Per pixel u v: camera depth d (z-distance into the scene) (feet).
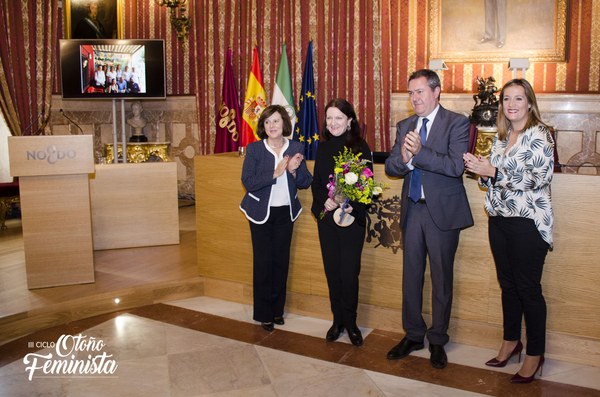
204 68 25.40
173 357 10.97
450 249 10.22
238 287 14.16
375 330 12.31
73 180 13.76
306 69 21.40
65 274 13.93
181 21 25.03
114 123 23.90
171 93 26.61
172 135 27.07
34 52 24.98
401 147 10.38
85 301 13.08
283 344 11.59
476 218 11.09
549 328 10.75
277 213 11.94
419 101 9.98
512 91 9.29
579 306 10.45
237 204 13.84
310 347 11.43
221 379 10.03
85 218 13.94
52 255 13.78
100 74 23.49
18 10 24.70
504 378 9.99
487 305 11.23
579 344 10.53
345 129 10.91
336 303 11.60
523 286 9.57
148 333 12.21
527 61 18.11
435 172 9.75
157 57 23.89
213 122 25.17
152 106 27.20
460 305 11.48
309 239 12.98
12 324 11.94
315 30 22.36
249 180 11.75
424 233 10.29
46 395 9.52
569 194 10.25
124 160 24.08
